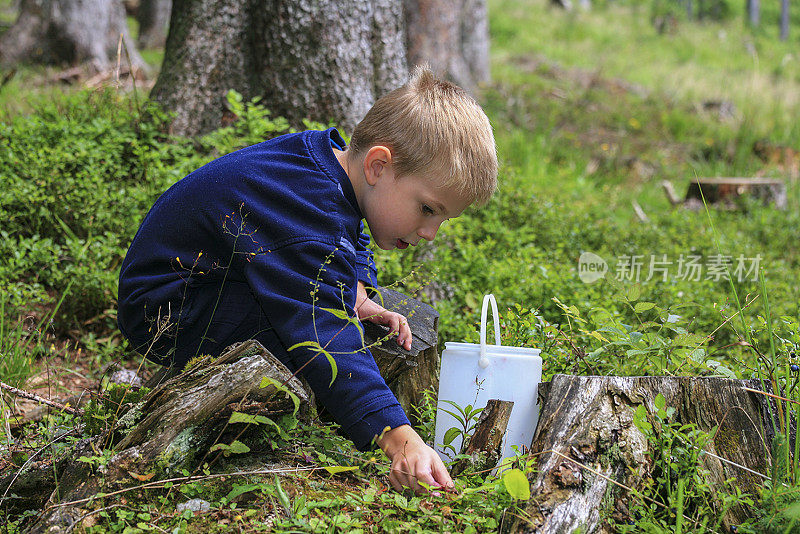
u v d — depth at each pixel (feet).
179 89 15.72
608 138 38.78
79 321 12.41
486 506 6.09
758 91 51.03
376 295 9.15
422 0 39.40
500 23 77.41
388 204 7.14
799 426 6.55
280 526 5.61
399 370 8.61
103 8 39.88
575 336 10.12
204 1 15.60
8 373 9.84
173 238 7.32
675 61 68.03
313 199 6.99
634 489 6.08
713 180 28.60
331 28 15.44
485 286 13.37
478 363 7.32
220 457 6.56
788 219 25.11
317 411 8.21
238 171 7.19
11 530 6.09
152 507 5.88
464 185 7.04
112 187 13.94
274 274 6.68
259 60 15.87
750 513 6.25
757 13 108.99
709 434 6.29
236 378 6.27
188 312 7.30
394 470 6.26
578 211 21.93
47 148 13.82
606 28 84.23
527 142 32.94
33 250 12.23
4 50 38.65
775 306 14.71
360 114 15.81
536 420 7.30
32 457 6.72
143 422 6.27
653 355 8.21
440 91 7.32
